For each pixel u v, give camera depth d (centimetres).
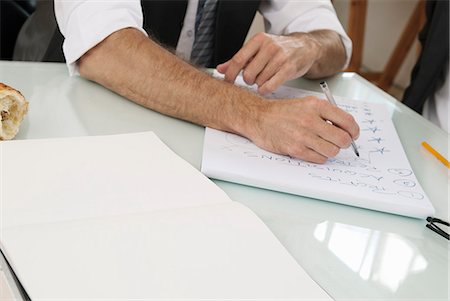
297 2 117
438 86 135
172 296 42
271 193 63
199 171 63
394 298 48
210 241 49
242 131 73
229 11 125
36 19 118
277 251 49
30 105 76
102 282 42
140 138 69
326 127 69
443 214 64
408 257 55
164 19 121
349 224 59
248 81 87
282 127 70
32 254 44
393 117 90
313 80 102
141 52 81
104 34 83
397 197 63
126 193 57
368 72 313
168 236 49
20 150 62
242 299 43
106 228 49
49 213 52
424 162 76
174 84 78
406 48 279
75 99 80
